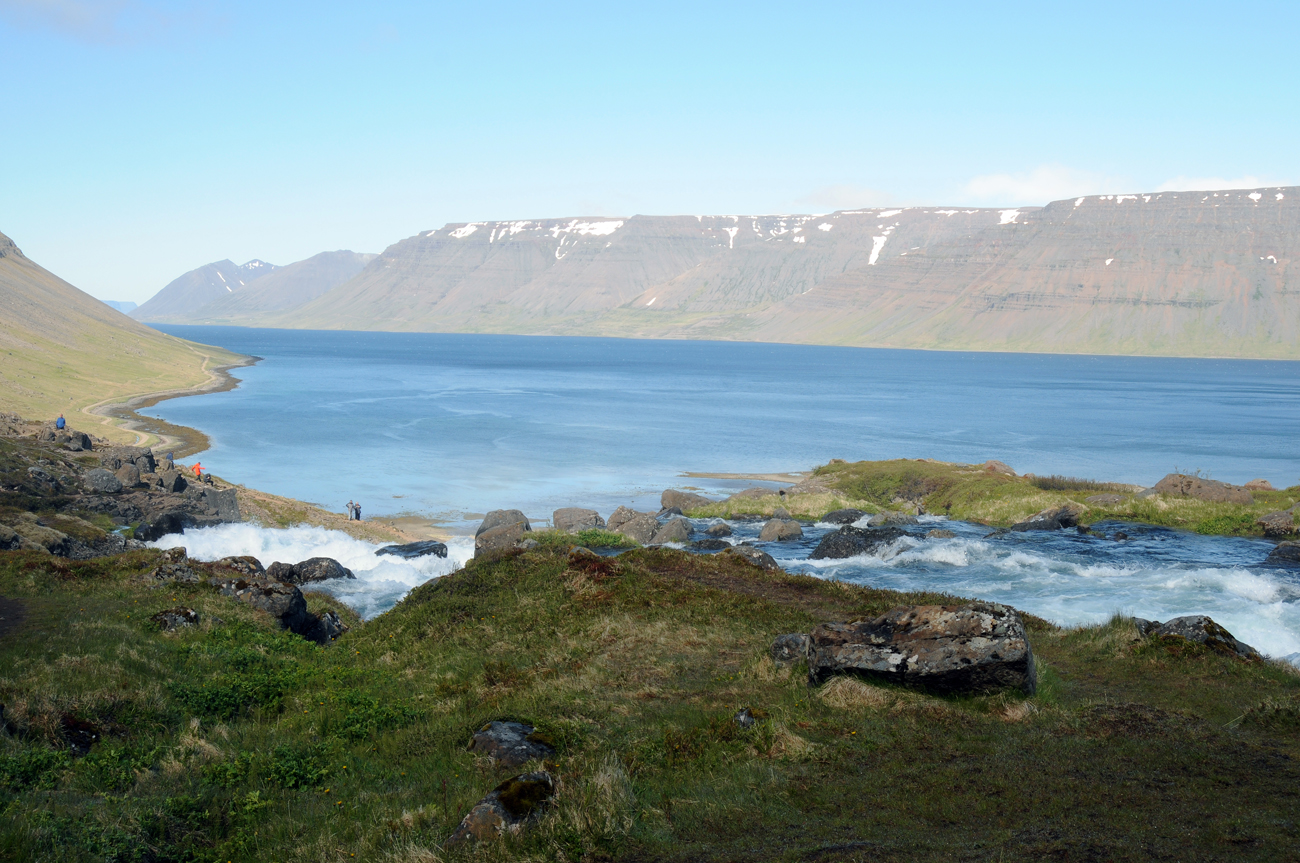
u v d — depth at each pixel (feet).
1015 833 28.32
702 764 37.55
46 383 417.28
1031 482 193.98
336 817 34.32
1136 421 478.59
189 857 31.22
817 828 29.86
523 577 84.74
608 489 241.96
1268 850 26.30
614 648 61.41
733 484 253.24
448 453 306.14
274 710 53.11
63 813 32.55
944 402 595.88
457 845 29.50
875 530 132.26
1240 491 161.07
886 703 43.88
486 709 49.32
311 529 159.43
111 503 151.84
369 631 77.82
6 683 47.73
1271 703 42.45
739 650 60.03
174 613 73.10
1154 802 30.60
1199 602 90.27
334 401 498.28
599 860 28.40
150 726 46.98
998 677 44.21
